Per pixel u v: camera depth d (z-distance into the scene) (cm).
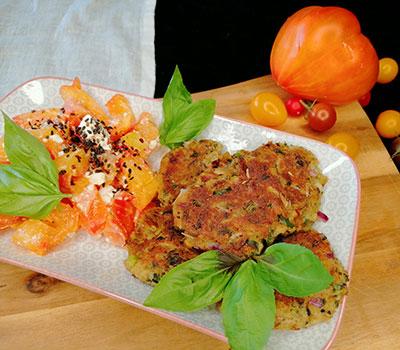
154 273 39
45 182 40
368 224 46
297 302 37
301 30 50
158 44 68
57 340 40
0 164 40
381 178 48
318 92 51
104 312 41
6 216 42
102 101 49
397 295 42
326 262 39
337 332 38
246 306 35
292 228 40
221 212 40
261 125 50
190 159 44
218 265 37
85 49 62
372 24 71
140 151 45
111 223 42
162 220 41
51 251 42
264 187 41
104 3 66
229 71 66
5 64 61
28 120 46
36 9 65
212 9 71
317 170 44
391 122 56
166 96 45
